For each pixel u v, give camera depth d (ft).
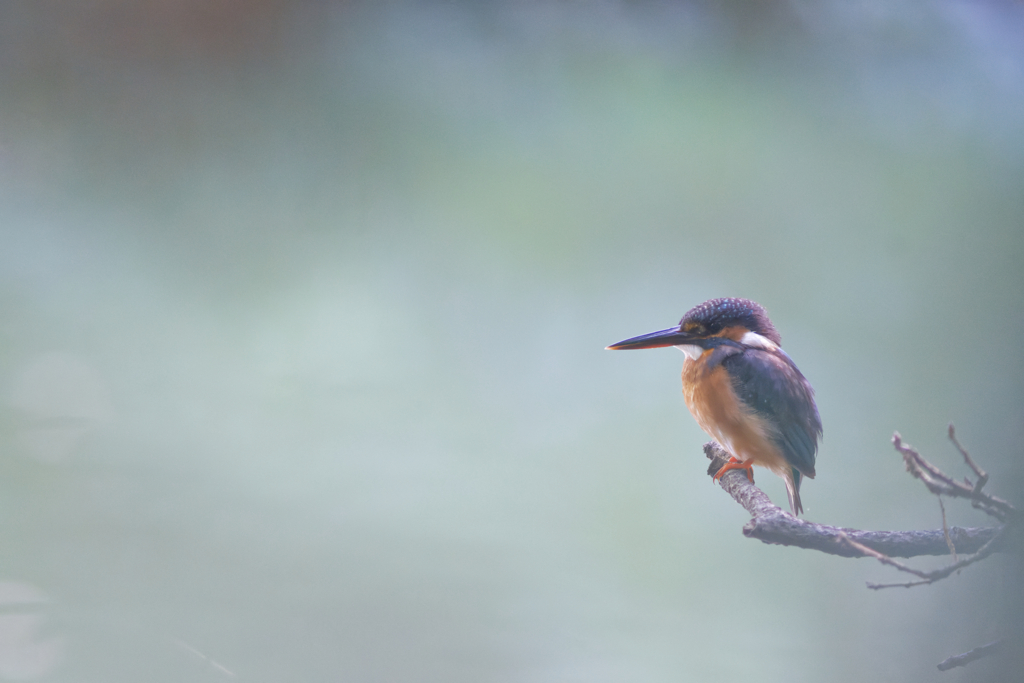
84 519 28.89
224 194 61.87
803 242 51.47
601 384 41.32
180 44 62.44
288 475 30.55
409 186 61.21
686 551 28.91
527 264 54.75
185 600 28.55
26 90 60.85
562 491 29.48
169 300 50.96
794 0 56.70
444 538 28.94
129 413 35.99
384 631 28.45
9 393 36.83
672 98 59.57
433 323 47.93
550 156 60.95
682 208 56.65
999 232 41.47
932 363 35.53
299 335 46.93
